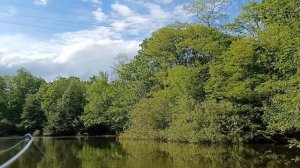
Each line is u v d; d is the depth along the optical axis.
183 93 37.12
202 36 39.12
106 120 55.44
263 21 28.59
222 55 33.84
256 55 28.64
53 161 22.02
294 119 19.03
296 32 20.14
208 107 30.58
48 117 60.56
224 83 31.16
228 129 30.30
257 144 29.83
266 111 26.33
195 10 43.84
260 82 28.06
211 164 19.52
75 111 60.75
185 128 32.28
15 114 64.06
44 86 64.81
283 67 21.75
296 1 22.06
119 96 53.78
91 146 33.91
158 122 38.59
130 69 54.88
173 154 24.86
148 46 45.88
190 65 40.56
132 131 43.31
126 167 19.27
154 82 48.47
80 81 69.19
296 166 17.91
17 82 66.94
